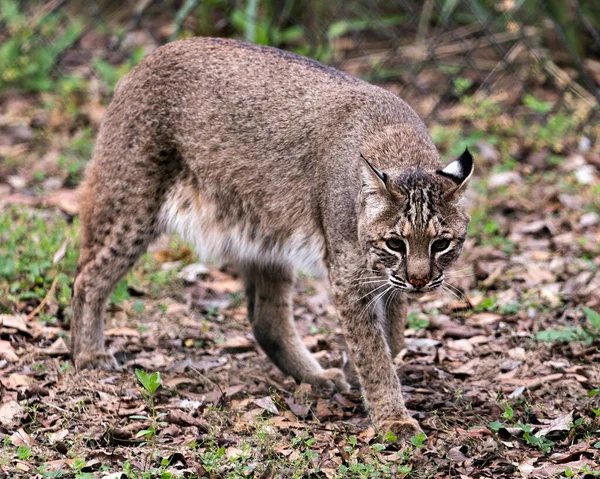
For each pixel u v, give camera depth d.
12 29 18.69
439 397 9.45
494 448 8.18
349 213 8.98
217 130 9.92
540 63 17.14
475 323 11.34
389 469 7.81
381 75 18.00
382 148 9.17
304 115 9.68
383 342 9.02
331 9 18.72
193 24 18.72
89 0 20.28
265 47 10.29
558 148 15.82
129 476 7.53
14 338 10.49
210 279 12.67
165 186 10.12
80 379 9.62
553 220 13.81
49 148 16.05
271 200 9.80
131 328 11.14
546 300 11.73
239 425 8.70
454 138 16.05
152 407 8.54
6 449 8.09
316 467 7.83
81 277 10.17
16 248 12.26
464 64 17.91
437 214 8.48
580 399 9.30
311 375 10.01
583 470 7.65
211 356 10.59
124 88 10.20
